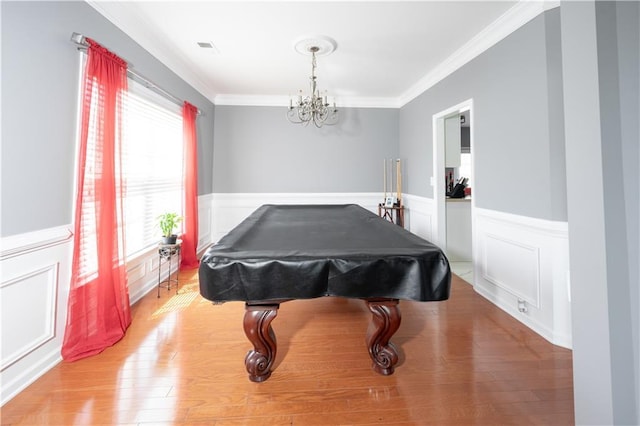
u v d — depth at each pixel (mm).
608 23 759
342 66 3582
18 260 1566
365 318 2412
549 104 2078
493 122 2668
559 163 2043
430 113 3943
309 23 2625
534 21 2197
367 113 5070
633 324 765
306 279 1414
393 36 2854
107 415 1378
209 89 4508
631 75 769
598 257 772
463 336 2107
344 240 1849
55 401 1466
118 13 2332
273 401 1474
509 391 1543
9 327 1518
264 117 4945
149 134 2998
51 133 1764
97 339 1953
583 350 824
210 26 2672
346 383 1608
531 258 2244
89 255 1962
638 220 766
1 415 1378
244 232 1984
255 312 1585
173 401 1470
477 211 2918
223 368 1743
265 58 3357
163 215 2924
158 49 3035
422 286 1438
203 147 4430
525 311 2297
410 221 4715
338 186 5098
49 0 1732
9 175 1523
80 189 1867
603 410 774
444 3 2320
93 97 1998
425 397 1501
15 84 1547
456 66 3254
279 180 5008
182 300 2768
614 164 756
